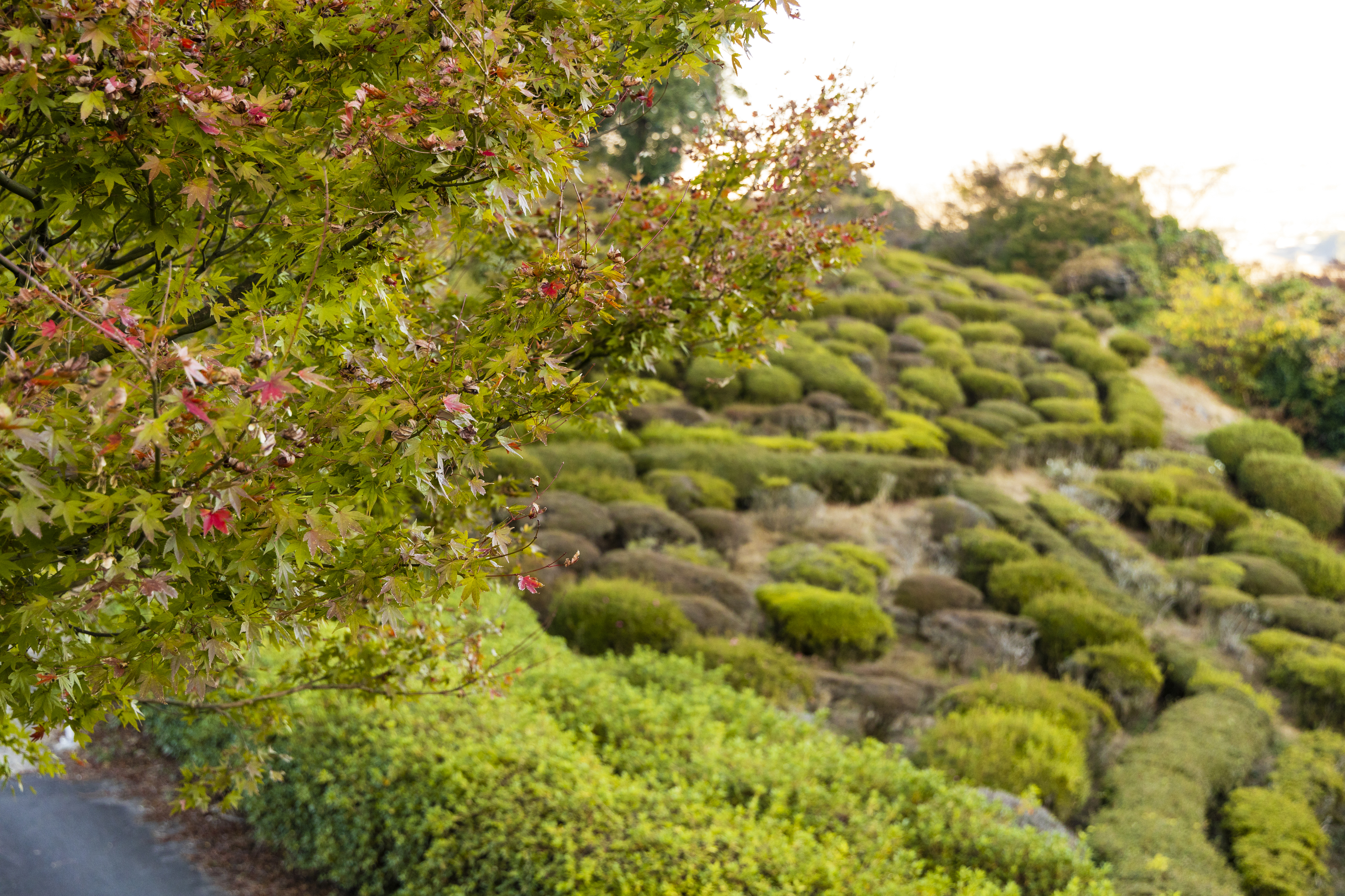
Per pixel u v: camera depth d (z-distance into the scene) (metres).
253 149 1.56
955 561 13.05
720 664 8.46
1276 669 11.12
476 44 1.69
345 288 1.83
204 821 6.06
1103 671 9.86
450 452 1.68
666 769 5.89
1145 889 5.63
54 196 1.59
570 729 6.35
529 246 3.47
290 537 1.51
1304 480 19.23
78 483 1.40
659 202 3.56
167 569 1.53
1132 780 7.64
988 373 21.36
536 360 1.87
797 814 5.49
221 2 1.63
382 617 1.77
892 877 4.86
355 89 1.70
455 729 5.53
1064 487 17.16
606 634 8.77
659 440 15.12
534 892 4.54
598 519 11.09
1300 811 7.67
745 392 18.09
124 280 2.05
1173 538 15.98
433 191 1.77
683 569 10.27
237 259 2.08
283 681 3.25
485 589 1.78
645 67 2.25
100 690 1.63
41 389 1.35
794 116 3.51
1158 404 22.61
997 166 36.25
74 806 6.02
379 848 5.20
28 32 1.34
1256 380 26.45
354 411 1.61
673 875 4.42
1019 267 34.16
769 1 2.17
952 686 9.03
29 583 1.52
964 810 5.96
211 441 1.44
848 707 8.36
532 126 1.69
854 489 14.88
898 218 35.78
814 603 9.96
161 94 1.46
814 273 3.65
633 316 3.28
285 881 5.52
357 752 5.25
